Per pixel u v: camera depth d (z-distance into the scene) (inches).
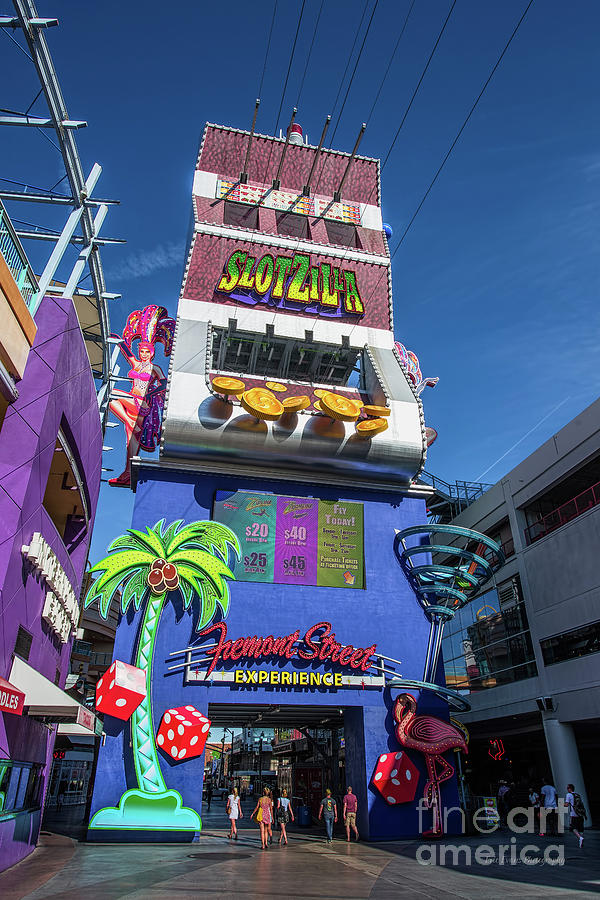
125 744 853.2
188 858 685.3
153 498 1000.2
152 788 835.4
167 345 1152.2
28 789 719.7
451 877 565.0
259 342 1208.2
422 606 1032.2
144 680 873.5
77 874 557.9
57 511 1093.1
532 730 1402.6
